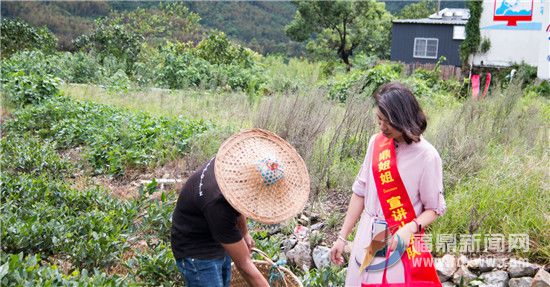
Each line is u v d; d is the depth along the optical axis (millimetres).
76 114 9289
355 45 36250
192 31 36719
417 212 3006
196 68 19500
